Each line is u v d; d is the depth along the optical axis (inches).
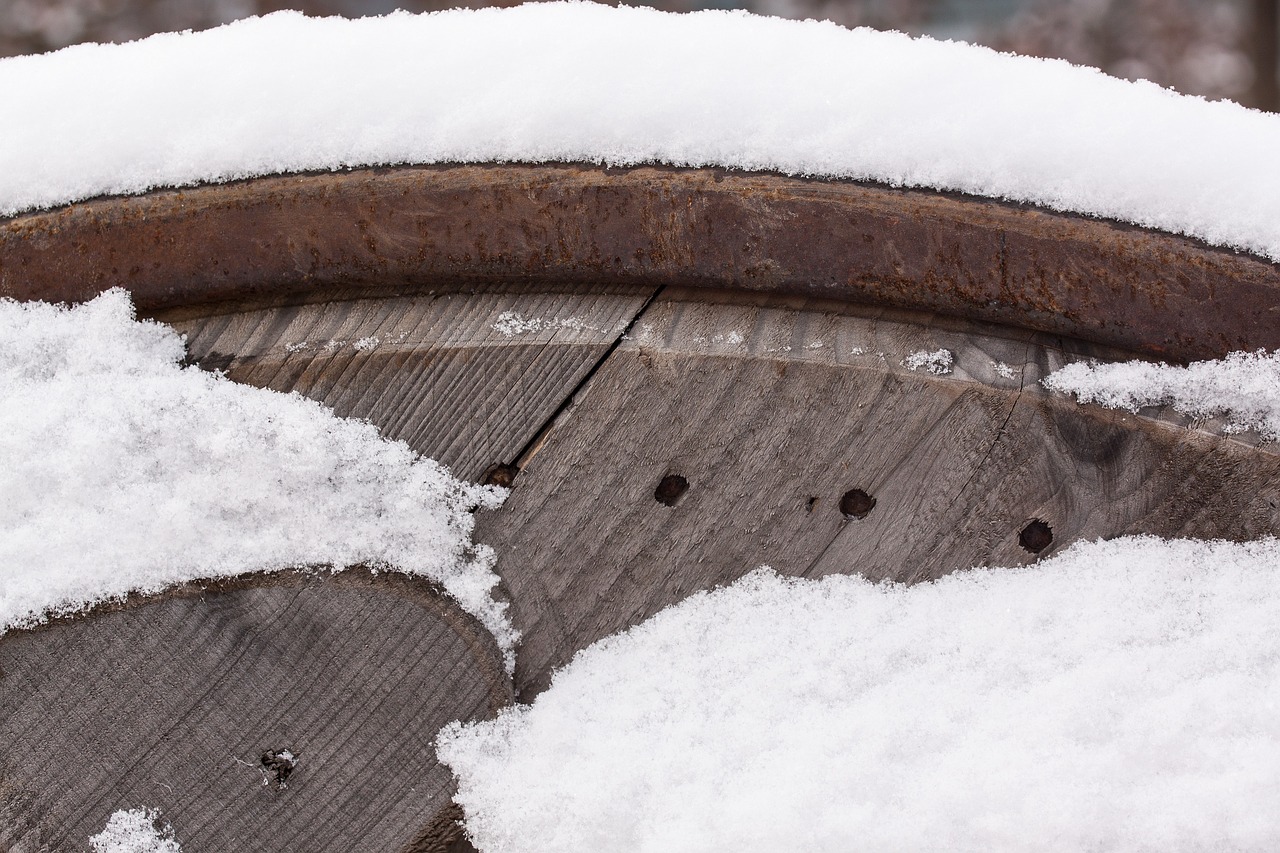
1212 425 38.9
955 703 39.4
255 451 39.6
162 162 39.6
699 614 40.0
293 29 40.5
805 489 39.7
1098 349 39.3
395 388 39.7
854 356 39.2
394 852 40.3
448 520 39.8
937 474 39.5
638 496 39.8
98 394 39.7
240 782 40.3
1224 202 38.7
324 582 39.8
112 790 40.2
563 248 39.3
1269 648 39.0
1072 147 38.9
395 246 39.4
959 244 38.9
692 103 39.3
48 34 134.4
